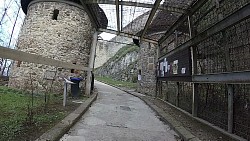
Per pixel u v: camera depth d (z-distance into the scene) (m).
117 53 33.12
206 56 4.52
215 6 3.96
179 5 5.02
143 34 8.12
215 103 3.95
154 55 10.51
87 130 3.33
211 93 4.13
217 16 3.97
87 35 8.31
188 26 5.46
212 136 3.34
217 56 4.05
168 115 4.93
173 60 6.11
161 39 8.41
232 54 3.75
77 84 6.62
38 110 4.04
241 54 3.53
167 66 6.85
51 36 7.34
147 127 3.94
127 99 8.18
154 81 10.18
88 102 5.69
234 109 3.17
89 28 8.45
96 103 6.23
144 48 11.67
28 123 3.04
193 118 4.48
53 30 7.38
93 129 3.42
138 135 3.36
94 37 8.36
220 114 3.71
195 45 4.67
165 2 5.15
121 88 14.38
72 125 3.43
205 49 4.57
